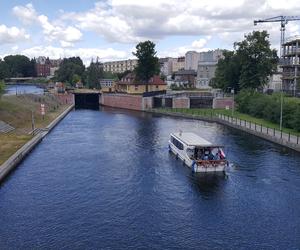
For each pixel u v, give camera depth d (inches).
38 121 3213.6
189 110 4222.4
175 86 6309.1
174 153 2100.1
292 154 2057.1
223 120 3316.9
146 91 5093.5
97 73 7401.6
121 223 1198.9
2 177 1583.4
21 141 2276.1
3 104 3198.8
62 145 2364.7
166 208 1322.6
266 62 4025.6
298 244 1068.5
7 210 1293.1
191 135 2130.9
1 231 1137.4
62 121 3602.4
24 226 1171.9
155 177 1685.5
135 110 4783.5
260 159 1955.0
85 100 5802.2
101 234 1122.7
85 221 1210.0
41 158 2010.3
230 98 4318.4
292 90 3964.1
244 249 1040.8
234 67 4379.9
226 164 1748.3
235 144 2340.1
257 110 3376.0
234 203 1370.6
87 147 2308.1
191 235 1120.2
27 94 4375.0
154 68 5004.9
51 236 1107.3
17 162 1849.2
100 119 3779.5
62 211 1288.1
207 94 4630.9
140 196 1439.5
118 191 1494.8
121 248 1040.8
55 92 5669.3
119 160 1985.7
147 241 1080.8
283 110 2785.4
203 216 1254.9
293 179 1630.2
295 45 4195.4
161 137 2667.3
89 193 1470.2
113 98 5324.8
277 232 1140.5
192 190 1509.6
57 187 1535.4
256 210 1305.4
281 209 1312.7
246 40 4040.4
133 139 2588.6
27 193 1460.4
